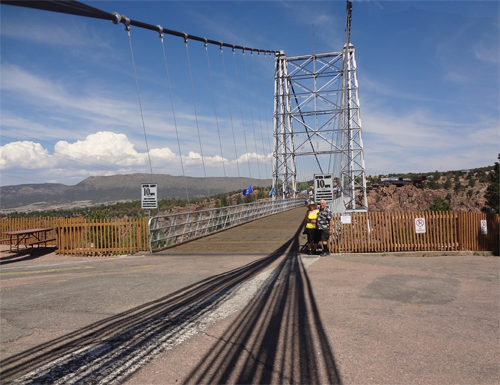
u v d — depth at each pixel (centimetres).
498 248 1042
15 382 309
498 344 382
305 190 6112
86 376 318
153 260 1073
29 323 461
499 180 4641
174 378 314
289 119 5694
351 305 523
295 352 365
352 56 5494
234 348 376
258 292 609
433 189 11512
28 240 1577
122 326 445
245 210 2420
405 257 991
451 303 532
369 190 11938
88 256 1229
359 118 5334
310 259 967
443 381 307
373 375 318
